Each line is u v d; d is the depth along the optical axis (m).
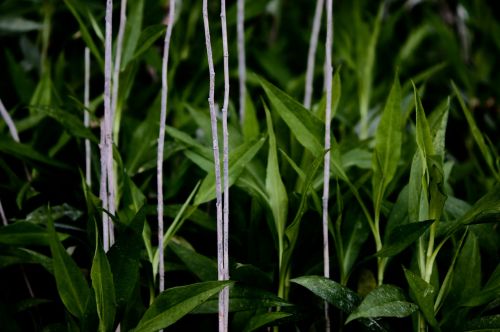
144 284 1.32
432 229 1.25
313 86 1.75
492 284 1.24
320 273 1.33
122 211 1.31
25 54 1.67
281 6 2.04
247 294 1.26
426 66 1.95
